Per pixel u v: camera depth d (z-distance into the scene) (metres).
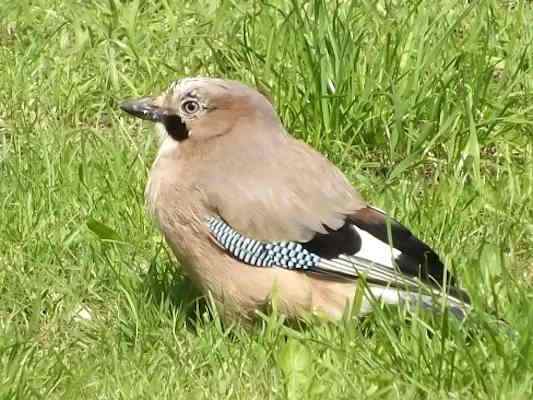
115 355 10.03
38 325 10.82
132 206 12.05
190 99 10.84
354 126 13.18
